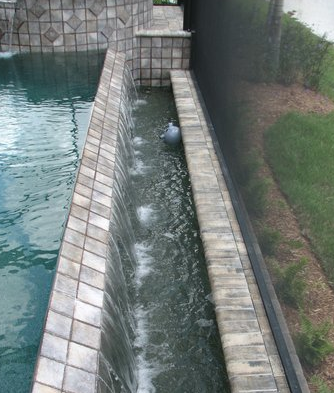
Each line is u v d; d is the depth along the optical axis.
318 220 3.06
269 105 3.87
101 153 5.06
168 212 5.52
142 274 4.61
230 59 5.35
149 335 3.98
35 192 5.20
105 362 2.84
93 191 4.33
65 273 3.22
